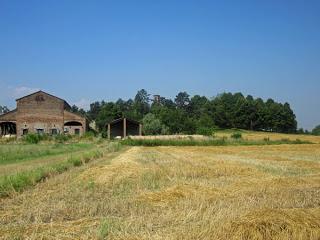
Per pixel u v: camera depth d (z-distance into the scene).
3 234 10.76
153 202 14.66
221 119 168.25
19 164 33.25
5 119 95.69
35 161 36.31
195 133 111.12
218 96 192.12
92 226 11.31
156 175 22.95
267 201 14.30
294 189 17.75
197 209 12.76
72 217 12.75
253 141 81.38
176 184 18.59
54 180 21.17
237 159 36.47
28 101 96.38
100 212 13.27
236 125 167.25
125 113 146.88
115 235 10.36
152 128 111.31
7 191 17.23
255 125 167.62
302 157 40.50
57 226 11.41
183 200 14.70
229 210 12.23
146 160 35.53
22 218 12.63
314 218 11.19
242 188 17.80
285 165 30.39
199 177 22.91
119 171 24.45
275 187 18.34
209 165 29.64
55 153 47.47
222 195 15.84
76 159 32.16
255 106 168.38
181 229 10.63
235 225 10.39
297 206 13.82
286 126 169.12
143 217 12.11
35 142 72.50
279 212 11.28
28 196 16.33
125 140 77.31
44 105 96.56
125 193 16.69
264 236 9.94
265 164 30.91
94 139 82.19
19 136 92.81
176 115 119.12
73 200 15.33
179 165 29.67
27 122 96.06
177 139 80.38
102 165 29.66
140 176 22.52
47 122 96.44
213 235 10.02
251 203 13.80
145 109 191.75
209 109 177.38
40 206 14.16
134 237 10.09
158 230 10.78
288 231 10.19
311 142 85.25
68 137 81.31
